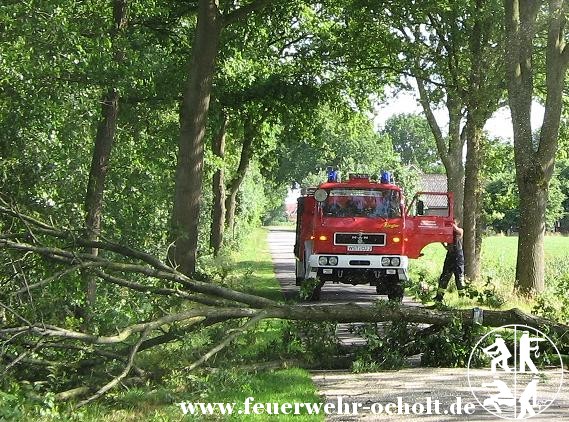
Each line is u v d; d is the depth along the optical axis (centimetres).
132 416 839
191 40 2273
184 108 2050
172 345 1066
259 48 2852
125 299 1166
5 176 1216
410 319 1170
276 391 968
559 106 2156
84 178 1495
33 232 1139
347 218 2086
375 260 2075
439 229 2089
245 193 4909
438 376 1095
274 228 10638
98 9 1439
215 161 2784
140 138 2216
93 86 1456
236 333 1055
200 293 1169
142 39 1728
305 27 2995
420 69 2758
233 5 2519
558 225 10338
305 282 1253
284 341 1166
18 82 1273
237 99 2814
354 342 1238
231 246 3766
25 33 1262
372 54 2875
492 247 5309
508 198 3197
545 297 1315
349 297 2238
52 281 1063
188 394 909
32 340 947
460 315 1183
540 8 2212
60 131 1411
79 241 1141
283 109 2936
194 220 2009
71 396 894
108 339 925
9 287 1049
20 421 745
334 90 3002
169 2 2147
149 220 1808
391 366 1155
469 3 2477
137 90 1717
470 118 2678
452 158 3064
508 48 2197
